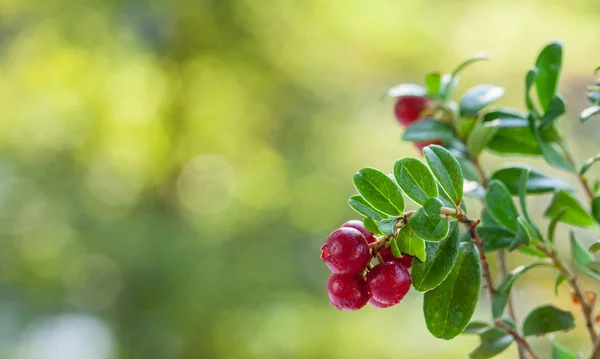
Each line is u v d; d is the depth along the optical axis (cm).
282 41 154
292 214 153
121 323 135
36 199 148
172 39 149
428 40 157
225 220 146
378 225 34
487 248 37
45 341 145
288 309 134
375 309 138
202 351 132
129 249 133
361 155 162
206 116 155
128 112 154
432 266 34
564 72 146
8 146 151
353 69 165
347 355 128
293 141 161
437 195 34
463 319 35
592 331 37
